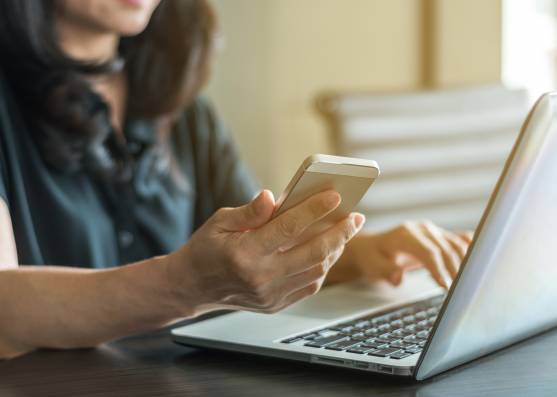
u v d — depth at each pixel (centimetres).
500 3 326
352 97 228
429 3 329
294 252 79
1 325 93
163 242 164
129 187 162
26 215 137
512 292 80
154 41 166
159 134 172
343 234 80
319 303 111
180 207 171
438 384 76
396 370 75
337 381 78
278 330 92
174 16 166
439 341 74
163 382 79
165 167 170
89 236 150
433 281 133
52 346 93
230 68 300
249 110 304
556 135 72
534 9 330
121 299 89
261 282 79
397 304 110
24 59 147
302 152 314
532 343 92
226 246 78
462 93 244
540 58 332
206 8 172
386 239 129
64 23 150
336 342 86
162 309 88
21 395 75
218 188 186
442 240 125
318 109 230
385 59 326
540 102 70
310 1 312
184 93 170
